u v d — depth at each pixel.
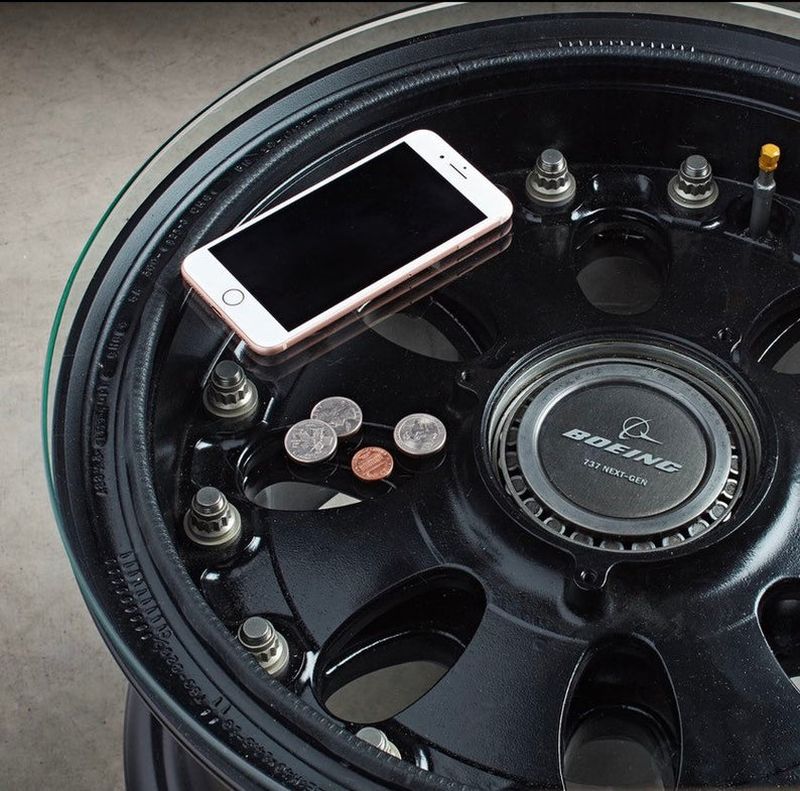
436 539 1.30
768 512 1.26
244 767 1.10
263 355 1.38
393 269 1.39
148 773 1.69
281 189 1.49
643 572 1.24
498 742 1.19
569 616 1.24
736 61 1.49
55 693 1.88
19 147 2.30
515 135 1.56
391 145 1.47
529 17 1.57
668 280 1.45
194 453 1.37
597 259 1.56
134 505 1.25
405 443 1.35
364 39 1.57
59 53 2.45
